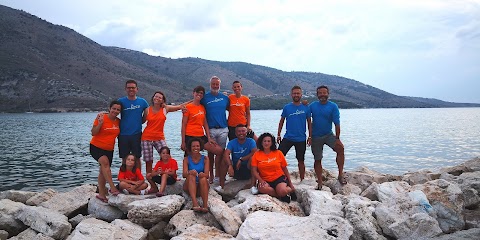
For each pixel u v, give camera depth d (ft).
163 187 28.27
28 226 26.71
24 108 526.16
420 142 127.75
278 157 30.07
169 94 640.99
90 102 561.84
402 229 23.27
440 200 25.79
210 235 22.89
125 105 30.04
